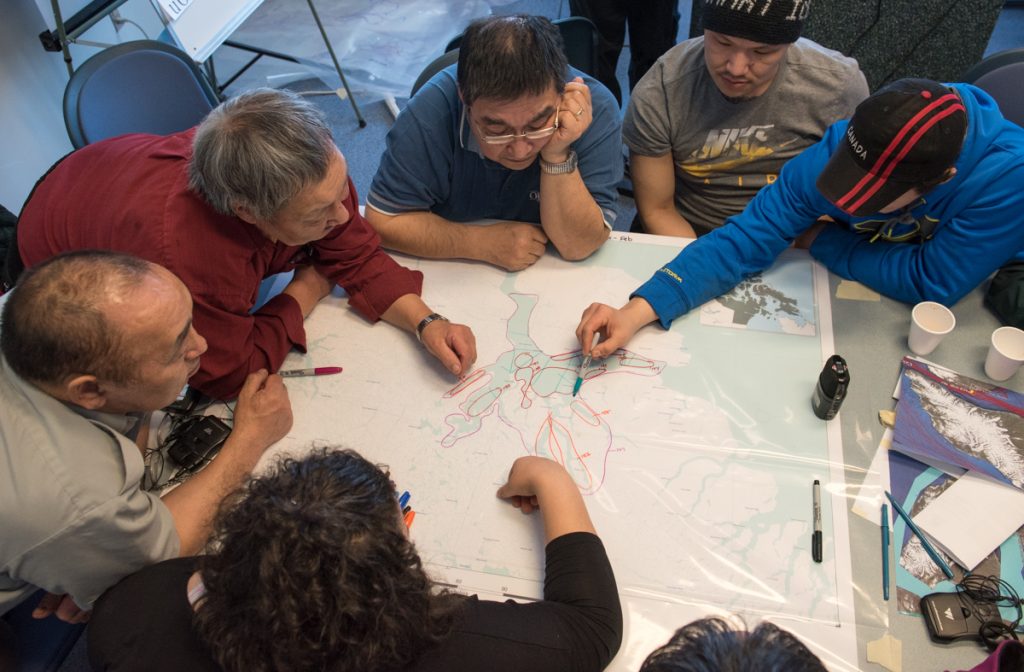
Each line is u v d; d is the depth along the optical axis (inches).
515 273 57.2
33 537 34.8
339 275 55.0
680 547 40.1
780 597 38.0
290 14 144.3
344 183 45.2
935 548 39.6
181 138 50.1
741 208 69.7
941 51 78.7
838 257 54.7
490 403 48.0
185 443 46.1
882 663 35.7
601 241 57.2
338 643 26.6
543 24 46.6
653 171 68.0
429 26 141.3
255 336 50.8
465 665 31.5
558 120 49.9
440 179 58.2
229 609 27.4
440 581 39.7
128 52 71.4
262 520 26.9
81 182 48.2
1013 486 41.3
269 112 41.8
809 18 79.7
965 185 48.4
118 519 36.1
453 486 43.8
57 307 34.0
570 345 51.3
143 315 35.2
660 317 51.1
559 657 32.9
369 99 131.6
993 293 51.0
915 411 44.9
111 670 32.2
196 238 44.8
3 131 97.6
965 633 36.1
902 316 51.8
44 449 35.3
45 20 100.3
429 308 53.9
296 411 48.8
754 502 41.8
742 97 59.7
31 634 46.9
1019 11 130.0
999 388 46.2
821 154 52.9
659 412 46.5
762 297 53.5
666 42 106.3
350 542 26.6
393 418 47.8
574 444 45.2
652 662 24.6
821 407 45.0
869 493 42.0
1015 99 60.4
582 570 36.5
